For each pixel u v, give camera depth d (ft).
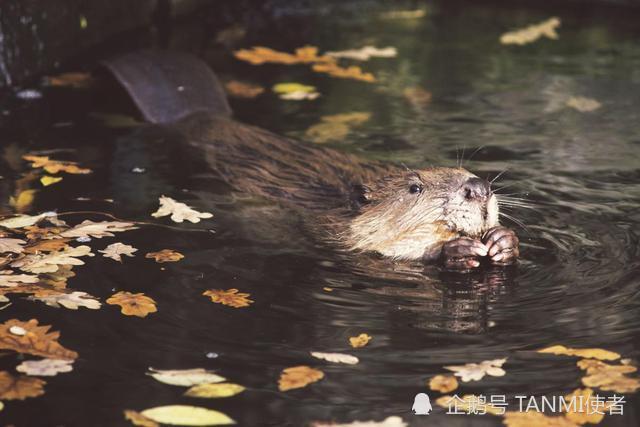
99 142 32.68
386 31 47.24
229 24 47.75
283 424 17.54
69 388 18.49
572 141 33.42
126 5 44.80
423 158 31.76
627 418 17.92
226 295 22.49
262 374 19.16
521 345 20.52
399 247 25.86
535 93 38.55
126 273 23.38
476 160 31.63
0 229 25.54
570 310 22.11
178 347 20.10
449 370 19.48
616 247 25.46
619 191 29.19
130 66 36.52
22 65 38.58
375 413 17.95
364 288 23.34
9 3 37.42
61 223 26.16
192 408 17.93
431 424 17.66
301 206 28.12
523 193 28.96
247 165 30.89
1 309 21.31
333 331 21.02
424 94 38.42
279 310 21.91
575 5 52.16
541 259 24.89
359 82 39.78
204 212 27.40
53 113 35.45
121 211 27.20
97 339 20.30
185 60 37.73
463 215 25.40
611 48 44.80
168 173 30.22
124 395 18.30
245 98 37.76
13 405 17.89
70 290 22.36
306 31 47.03
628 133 34.30
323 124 35.09
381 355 20.02
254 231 26.32
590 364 19.70
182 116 35.01
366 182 29.22
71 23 41.14
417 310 22.17
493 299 22.79
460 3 52.65
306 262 24.68
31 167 30.30
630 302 22.40
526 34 46.60
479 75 40.78
